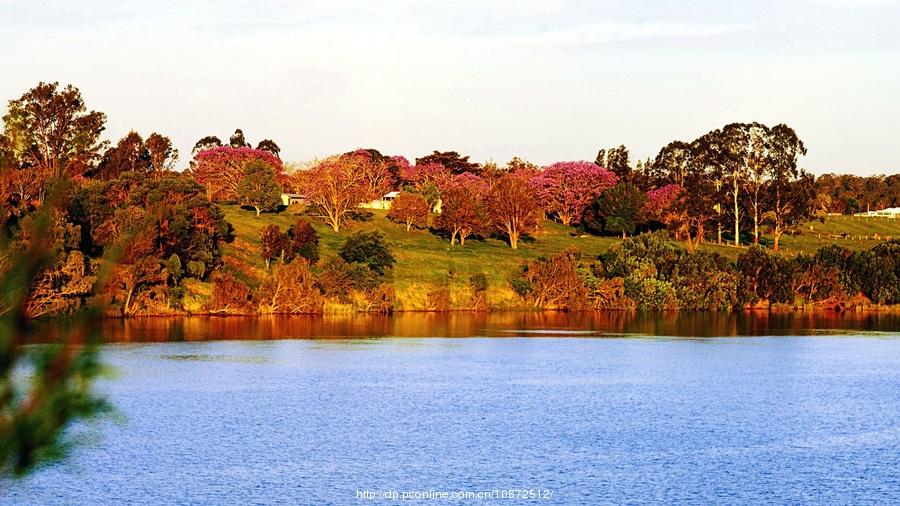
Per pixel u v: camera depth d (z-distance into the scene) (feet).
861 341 339.98
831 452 153.69
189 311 396.98
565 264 475.31
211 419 176.14
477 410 189.37
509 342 321.93
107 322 364.79
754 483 133.59
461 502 122.93
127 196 414.00
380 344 309.42
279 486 129.80
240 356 272.10
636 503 123.34
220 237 455.22
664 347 313.12
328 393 208.33
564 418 181.88
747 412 190.90
